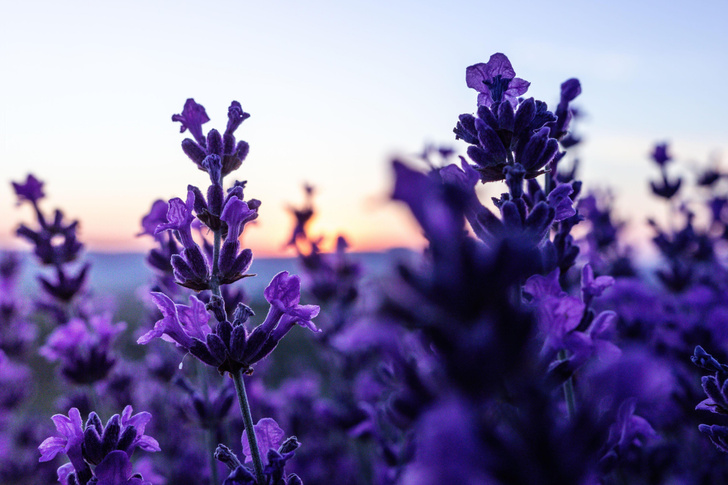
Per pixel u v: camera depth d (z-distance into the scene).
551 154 2.50
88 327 5.86
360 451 6.30
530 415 1.01
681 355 4.00
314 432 7.36
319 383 8.80
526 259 1.01
